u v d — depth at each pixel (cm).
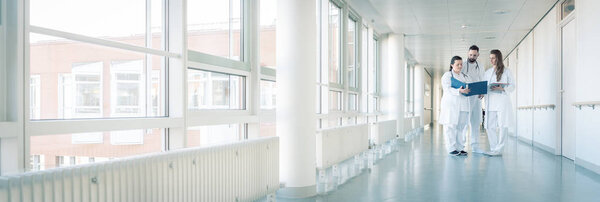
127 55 327
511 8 904
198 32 405
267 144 431
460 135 895
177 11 364
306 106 483
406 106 1806
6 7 233
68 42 273
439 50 1567
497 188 524
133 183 266
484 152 891
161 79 363
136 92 337
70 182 228
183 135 363
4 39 232
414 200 460
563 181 570
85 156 290
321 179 589
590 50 642
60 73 268
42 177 215
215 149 342
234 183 368
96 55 296
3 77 232
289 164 479
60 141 270
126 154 328
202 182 326
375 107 1200
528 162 763
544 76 989
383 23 1068
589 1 644
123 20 325
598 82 606
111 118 306
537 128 1070
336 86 788
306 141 484
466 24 1074
